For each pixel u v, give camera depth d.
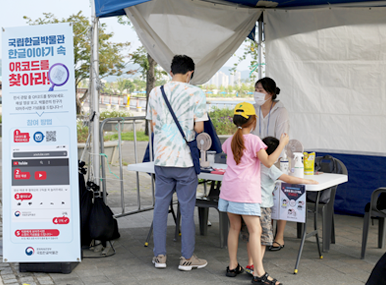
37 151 3.44
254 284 3.25
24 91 3.43
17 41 3.41
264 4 5.27
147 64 13.77
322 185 3.41
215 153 4.35
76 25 11.88
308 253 4.06
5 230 3.47
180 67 3.54
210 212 5.80
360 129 5.42
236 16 5.07
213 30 4.85
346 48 5.32
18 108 3.44
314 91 5.52
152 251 4.11
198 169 3.50
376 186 5.42
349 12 5.23
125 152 11.77
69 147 3.40
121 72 13.94
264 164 3.14
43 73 3.40
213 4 4.87
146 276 3.44
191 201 3.55
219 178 3.62
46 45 3.38
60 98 3.39
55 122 3.41
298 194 3.39
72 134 3.39
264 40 5.64
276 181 3.50
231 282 3.32
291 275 3.48
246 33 5.32
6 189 3.47
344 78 5.40
